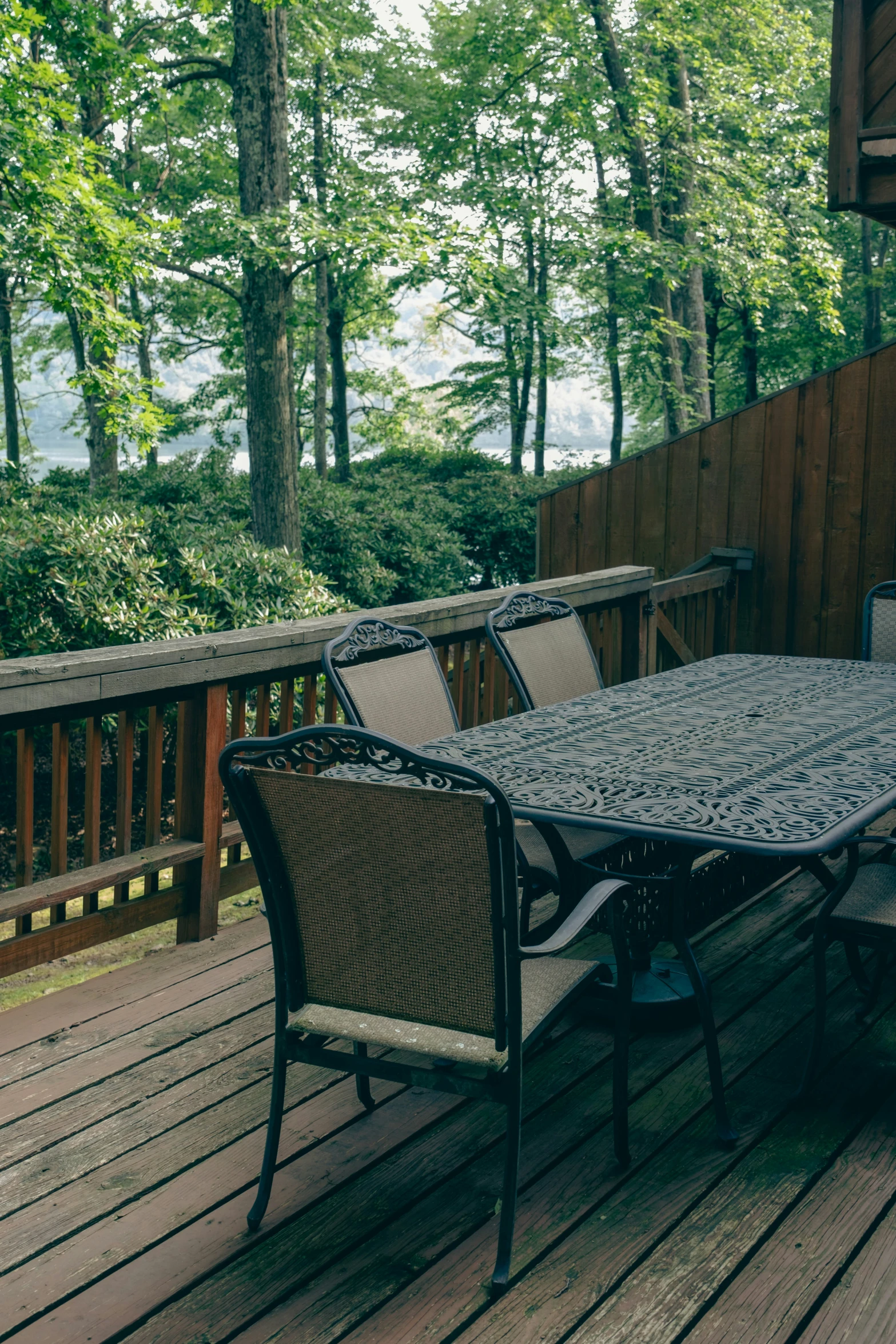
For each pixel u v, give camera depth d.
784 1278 1.94
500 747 2.80
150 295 21.38
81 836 6.76
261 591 7.25
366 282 22.12
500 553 16.94
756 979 3.21
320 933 2.01
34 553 6.32
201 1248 2.04
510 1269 1.96
